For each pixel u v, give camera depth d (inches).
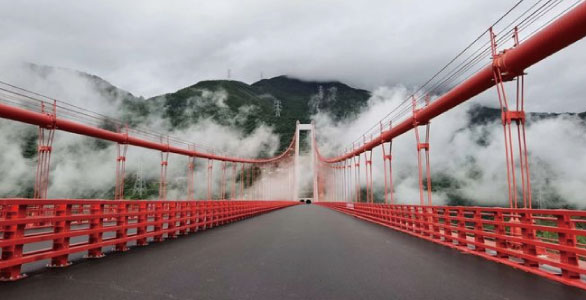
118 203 354.9
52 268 264.4
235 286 210.8
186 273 247.1
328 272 254.4
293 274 245.6
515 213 327.9
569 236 236.5
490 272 262.7
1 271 228.1
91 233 305.7
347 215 1309.1
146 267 268.8
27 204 236.8
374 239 490.3
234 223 793.6
